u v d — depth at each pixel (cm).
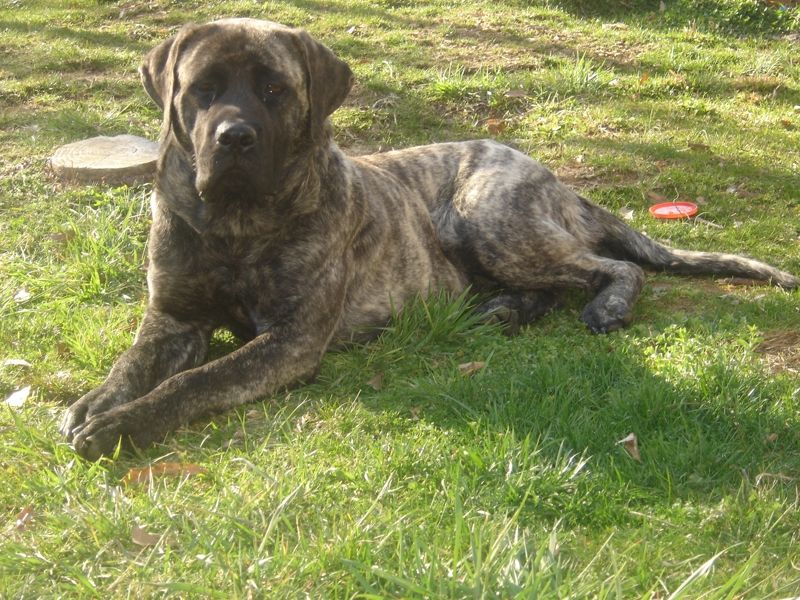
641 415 233
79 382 250
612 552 191
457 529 190
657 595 190
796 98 432
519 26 518
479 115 400
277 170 245
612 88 426
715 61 471
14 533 202
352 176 265
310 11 534
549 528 205
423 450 221
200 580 189
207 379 238
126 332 270
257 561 188
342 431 232
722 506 207
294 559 191
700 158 364
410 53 468
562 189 297
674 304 282
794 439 225
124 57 462
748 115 405
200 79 245
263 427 234
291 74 246
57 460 221
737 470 218
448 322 267
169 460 225
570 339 266
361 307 267
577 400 239
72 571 191
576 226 298
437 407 239
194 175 248
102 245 299
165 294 255
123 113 399
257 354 245
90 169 344
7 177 349
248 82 244
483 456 218
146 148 356
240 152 237
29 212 328
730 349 256
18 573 193
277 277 251
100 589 189
